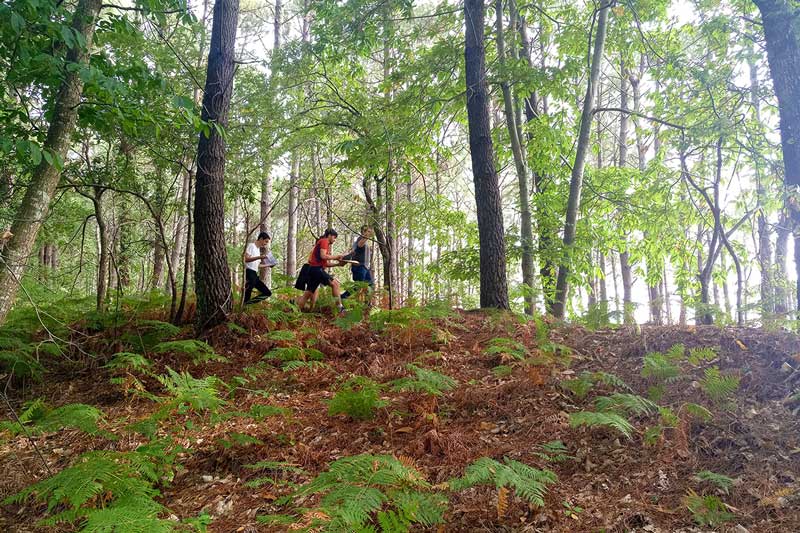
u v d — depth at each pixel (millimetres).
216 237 7918
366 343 7406
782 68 6176
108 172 8586
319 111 12180
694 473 3586
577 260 10773
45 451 4957
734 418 4156
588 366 5695
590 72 10234
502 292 8914
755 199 10500
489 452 4090
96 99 6570
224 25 8164
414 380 5105
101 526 2551
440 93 10445
